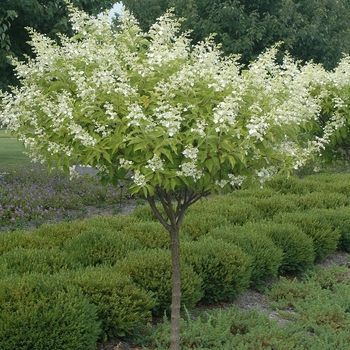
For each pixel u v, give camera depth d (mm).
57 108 2895
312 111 3773
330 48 15734
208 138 2703
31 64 3203
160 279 4645
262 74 3291
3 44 7590
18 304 3531
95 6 8828
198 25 14320
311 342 4059
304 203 8312
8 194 9047
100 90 2898
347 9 17375
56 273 4289
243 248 5695
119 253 5359
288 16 14539
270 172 3211
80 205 9734
